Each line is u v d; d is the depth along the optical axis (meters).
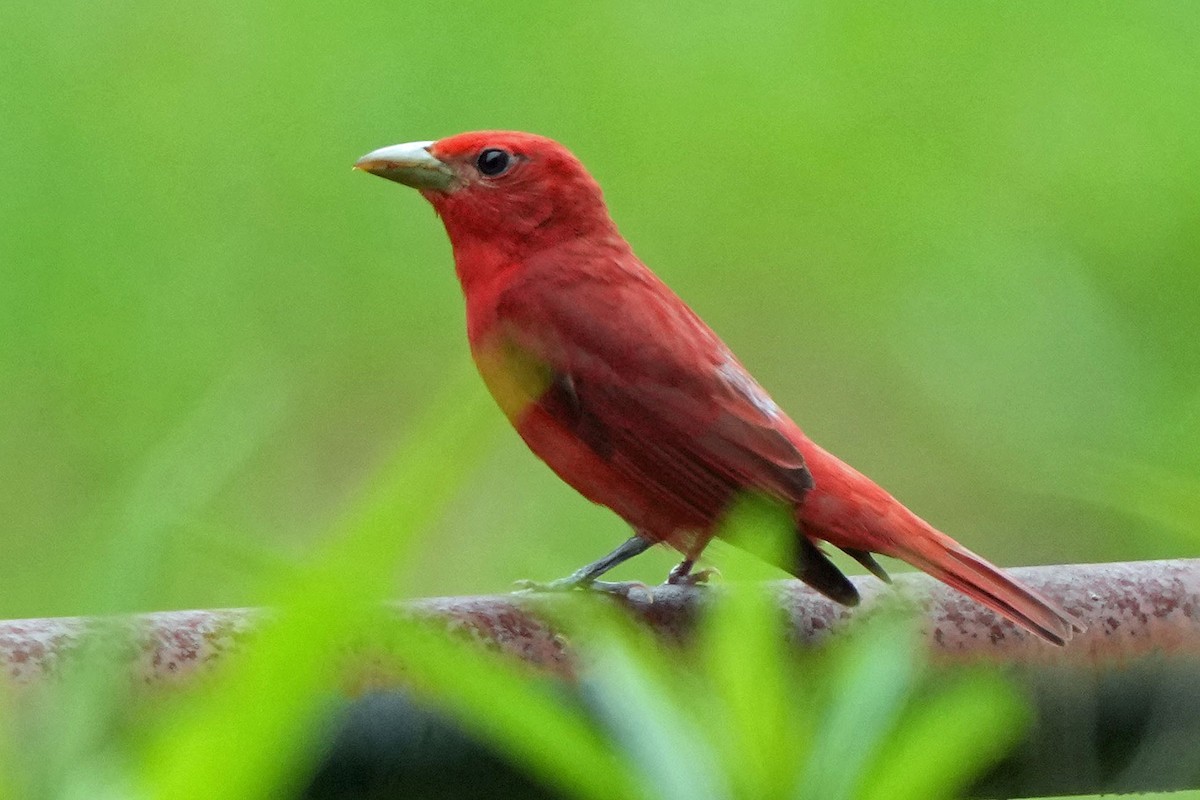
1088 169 13.60
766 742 2.71
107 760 2.31
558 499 10.91
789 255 13.76
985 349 13.11
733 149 13.94
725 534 5.94
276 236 12.86
